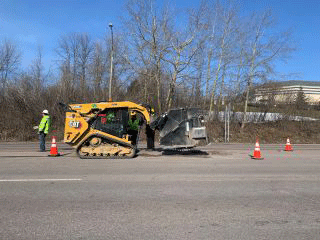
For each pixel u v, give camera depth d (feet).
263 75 87.04
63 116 88.69
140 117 41.91
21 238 14.42
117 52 98.37
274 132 86.89
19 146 59.72
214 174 29.40
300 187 24.50
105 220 16.76
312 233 15.23
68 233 14.99
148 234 14.90
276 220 16.99
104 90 98.89
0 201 20.11
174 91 90.17
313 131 87.61
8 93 90.79
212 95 92.89
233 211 18.44
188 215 17.65
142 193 22.22
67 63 117.91
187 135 40.68
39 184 24.75
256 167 33.78
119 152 39.47
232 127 88.69
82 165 33.96
